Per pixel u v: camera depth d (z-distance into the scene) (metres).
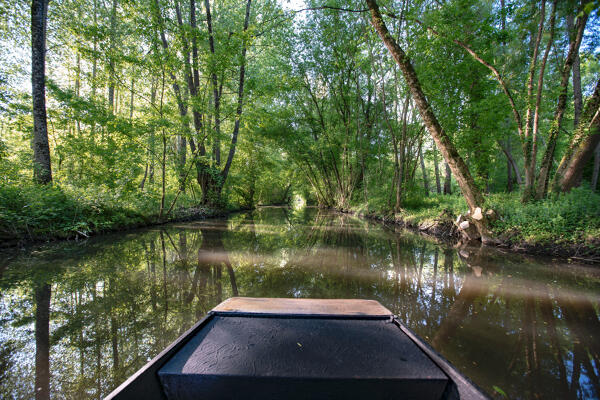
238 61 12.45
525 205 8.62
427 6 9.77
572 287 4.29
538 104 8.43
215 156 17.81
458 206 11.42
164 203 13.02
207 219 15.12
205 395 1.17
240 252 6.70
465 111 10.71
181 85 10.91
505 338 2.68
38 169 8.19
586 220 6.77
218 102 13.18
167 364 1.24
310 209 29.92
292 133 21.95
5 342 2.54
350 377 1.17
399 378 1.17
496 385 2.00
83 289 3.95
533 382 2.03
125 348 2.44
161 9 9.74
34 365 2.20
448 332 2.79
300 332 1.57
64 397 1.84
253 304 2.01
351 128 20.11
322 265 5.57
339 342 1.47
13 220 6.80
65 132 11.78
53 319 3.01
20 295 3.71
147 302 3.49
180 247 7.14
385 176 19.92
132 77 9.95
